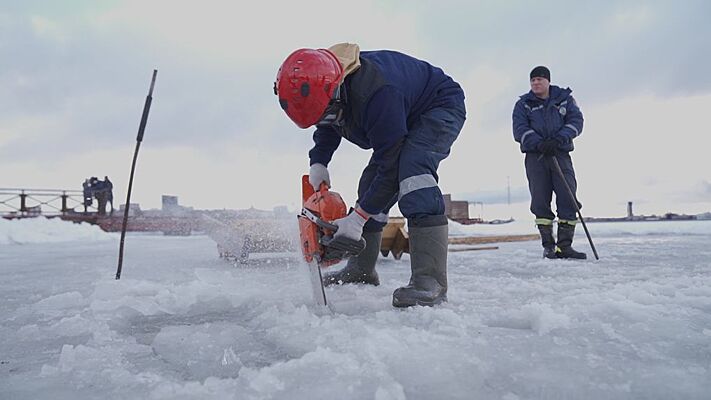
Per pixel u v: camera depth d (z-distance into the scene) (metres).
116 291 2.55
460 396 1.05
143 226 16.62
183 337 1.59
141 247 7.73
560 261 4.24
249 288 2.58
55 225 11.27
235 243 4.61
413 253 2.14
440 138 2.20
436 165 2.19
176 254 5.86
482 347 1.39
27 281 3.20
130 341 1.59
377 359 1.27
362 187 2.60
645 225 12.27
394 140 2.01
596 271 3.35
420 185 2.09
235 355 1.35
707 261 3.97
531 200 4.86
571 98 4.89
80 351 1.41
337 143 2.50
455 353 1.31
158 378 1.21
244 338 1.58
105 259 5.12
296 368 1.20
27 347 1.55
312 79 1.90
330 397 1.05
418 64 2.28
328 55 1.98
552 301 2.11
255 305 2.15
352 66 2.00
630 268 3.52
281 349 1.46
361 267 2.75
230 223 4.67
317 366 1.21
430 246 2.10
